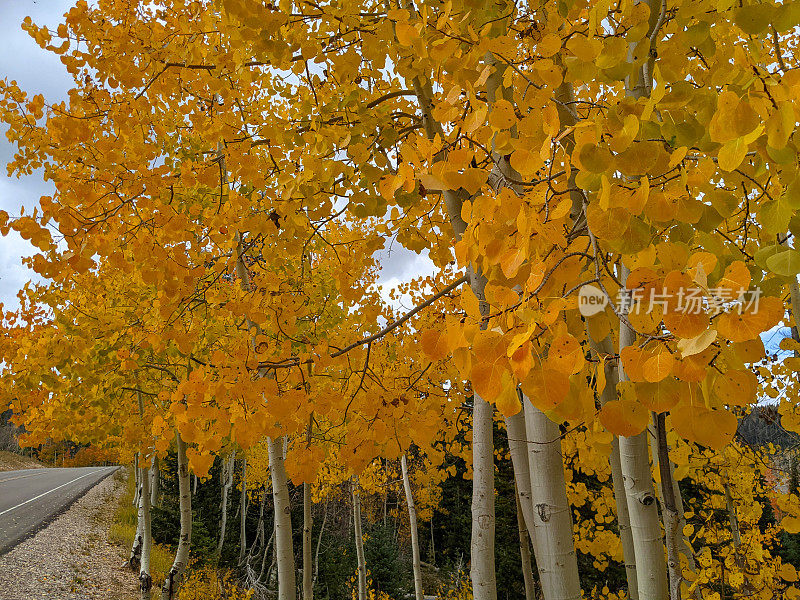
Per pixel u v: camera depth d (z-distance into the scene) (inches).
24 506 555.8
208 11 93.0
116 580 364.5
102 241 79.0
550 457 62.9
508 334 30.6
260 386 72.8
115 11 88.0
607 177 32.9
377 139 81.6
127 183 78.5
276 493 153.3
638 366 28.1
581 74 39.2
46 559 371.2
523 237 30.4
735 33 43.2
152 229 83.0
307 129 86.1
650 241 32.0
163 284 82.0
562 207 32.9
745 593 133.6
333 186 90.3
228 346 131.5
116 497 696.4
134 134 89.0
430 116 87.3
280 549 149.4
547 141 33.1
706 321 24.1
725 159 29.4
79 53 85.6
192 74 86.6
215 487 725.3
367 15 78.8
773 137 27.8
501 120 38.1
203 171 87.8
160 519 572.1
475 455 86.8
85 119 84.6
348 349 79.7
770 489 162.9
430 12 55.6
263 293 88.1
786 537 404.5
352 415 85.8
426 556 889.5
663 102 36.4
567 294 31.0
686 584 122.2
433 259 124.4
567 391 29.3
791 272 30.8
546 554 61.5
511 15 55.0
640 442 59.5
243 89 98.8
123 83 82.9
